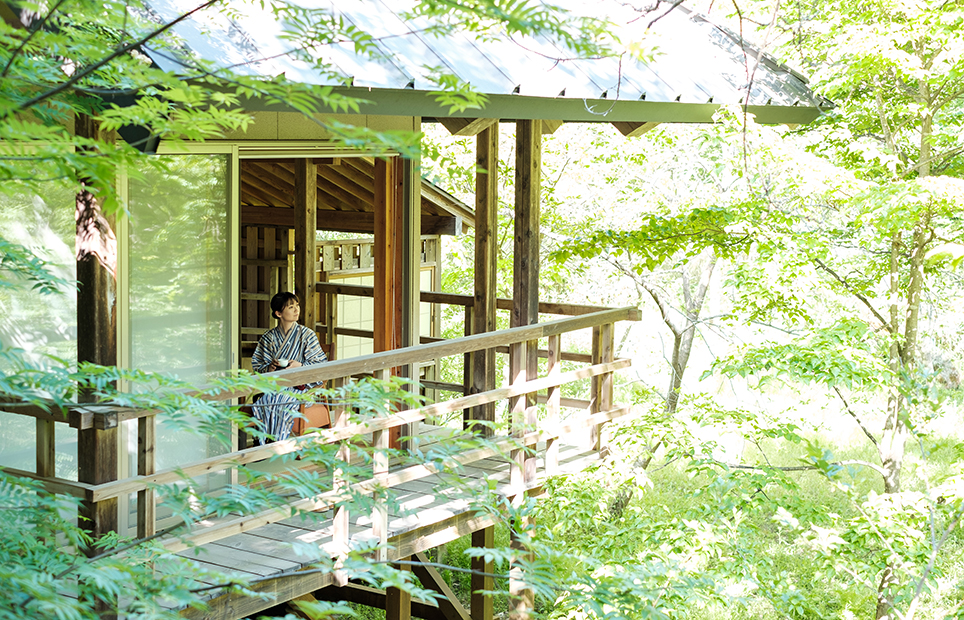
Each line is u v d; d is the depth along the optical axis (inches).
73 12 107.1
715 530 251.1
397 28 193.8
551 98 223.1
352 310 436.1
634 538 257.0
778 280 280.8
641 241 319.6
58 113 124.6
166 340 217.8
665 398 476.7
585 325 286.8
